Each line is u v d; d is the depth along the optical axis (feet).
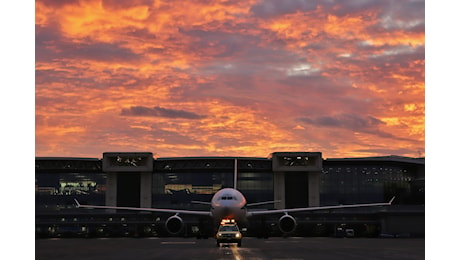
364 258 97.66
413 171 384.06
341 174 371.35
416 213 312.50
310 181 363.56
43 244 182.19
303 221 358.02
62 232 356.18
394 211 314.96
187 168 368.68
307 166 356.59
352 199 368.27
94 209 360.48
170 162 369.50
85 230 358.43
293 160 363.76
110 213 359.05
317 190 362.33
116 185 362.74
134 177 364.99
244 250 126.52
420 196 375.04
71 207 369.09
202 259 94.73
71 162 369.09
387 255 107.14
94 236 358.23
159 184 370.32
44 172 372.38
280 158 363.15
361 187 369.91
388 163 374.43
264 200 368.48
